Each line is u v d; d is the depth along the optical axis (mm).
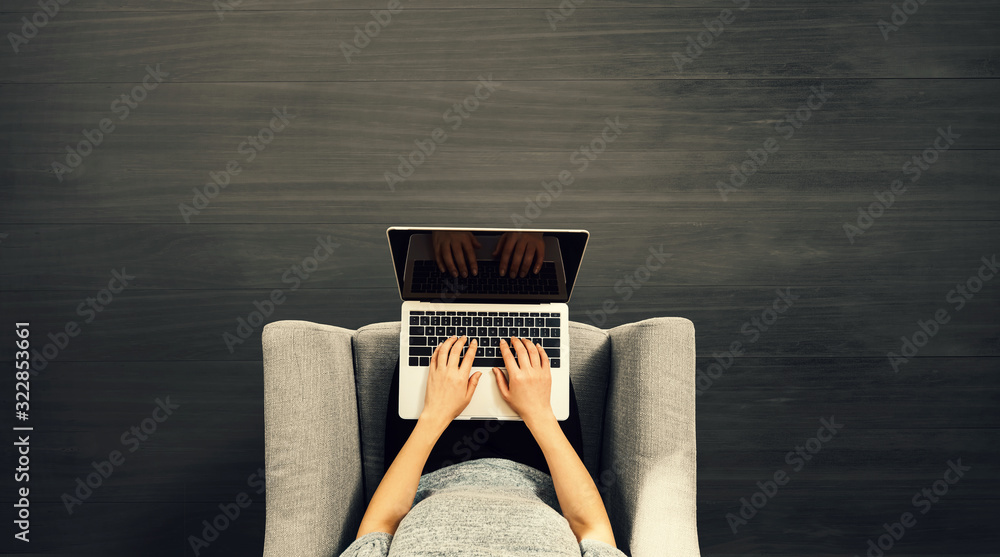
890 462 1449
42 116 1477
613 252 1490
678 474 915
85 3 1490
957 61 1505
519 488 903
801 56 1506
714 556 1437
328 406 943
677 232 1491
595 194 1497
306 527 868
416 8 1499
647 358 971
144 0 1489
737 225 1492
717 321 1480
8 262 1458
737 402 1465
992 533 1435
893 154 1498
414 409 1023
